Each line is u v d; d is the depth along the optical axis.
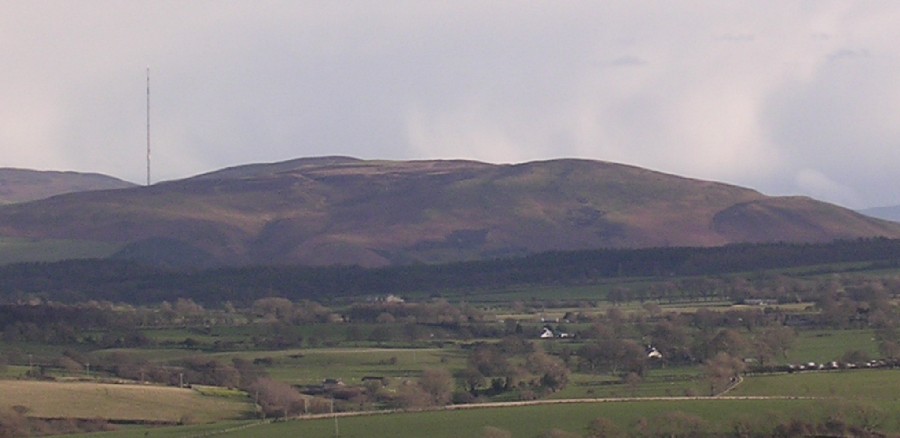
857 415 188.38
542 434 187.25
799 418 188.50
